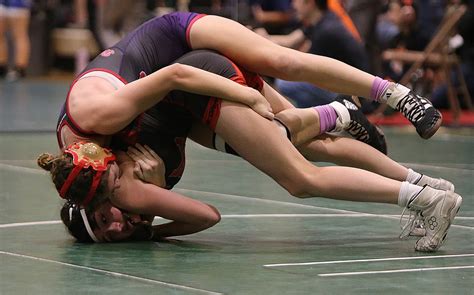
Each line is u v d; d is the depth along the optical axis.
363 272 5.81
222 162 11.71
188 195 9.07
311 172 6.59
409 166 11.40
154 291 5.29
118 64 6.85
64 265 5.98
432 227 6.45
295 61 6.80
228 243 6.82
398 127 16.64
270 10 21.52
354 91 6.93
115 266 5.96
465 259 6.25
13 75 26.84
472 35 18.70
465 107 19.09
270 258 6.25
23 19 26.42
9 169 10.63
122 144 6.75
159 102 6.72
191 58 6.78
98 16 24.55
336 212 8.22
